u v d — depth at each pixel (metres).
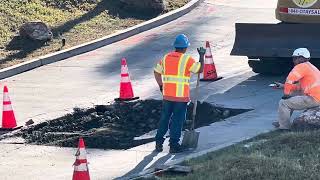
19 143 26.77
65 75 37.53
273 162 20.38
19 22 45.97
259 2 55.69
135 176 21.28
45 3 49.78
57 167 23.52
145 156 24.00
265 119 27.25
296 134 23.16
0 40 43.09
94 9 50.19
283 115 24.75
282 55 33.22
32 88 35.00
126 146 25.97
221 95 31.42
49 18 47.62
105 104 31.30
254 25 33.97
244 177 19.41
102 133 28.00
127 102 31.38
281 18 33.78
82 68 38.94
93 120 29.88
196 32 46.50
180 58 23.95
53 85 35.44
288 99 24.66
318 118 24.25
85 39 44.69
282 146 22.27
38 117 29.75
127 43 44.75
